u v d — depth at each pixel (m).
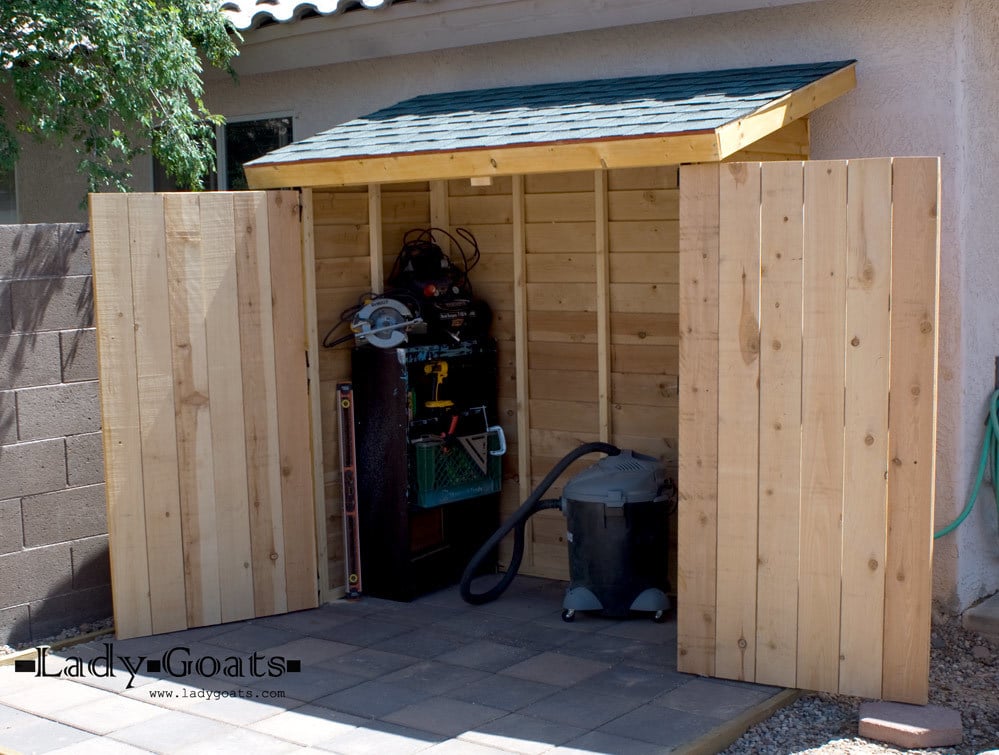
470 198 7.18
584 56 6.98
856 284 4.78
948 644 5.74
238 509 6.30
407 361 6.67
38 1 6.80
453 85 7.50
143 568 6.06
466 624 6.25
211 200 6.12
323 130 8.13
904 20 5.89
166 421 6.08
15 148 7.47
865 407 4.81
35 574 5.96
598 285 6.68
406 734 4.68
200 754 4.52
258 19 7.91
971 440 5.99
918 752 4.52
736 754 4.54
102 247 5.87
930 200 4.62
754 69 6.26
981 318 6.04
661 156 5.03
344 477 6.73
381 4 7.33
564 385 6.95
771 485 5.02
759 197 4.93
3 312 5.76
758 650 5.14
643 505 6.13
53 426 6.00
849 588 4.91
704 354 5.10
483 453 6.93
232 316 6.22
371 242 6.86
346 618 6.40
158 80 7.32
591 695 5.09
